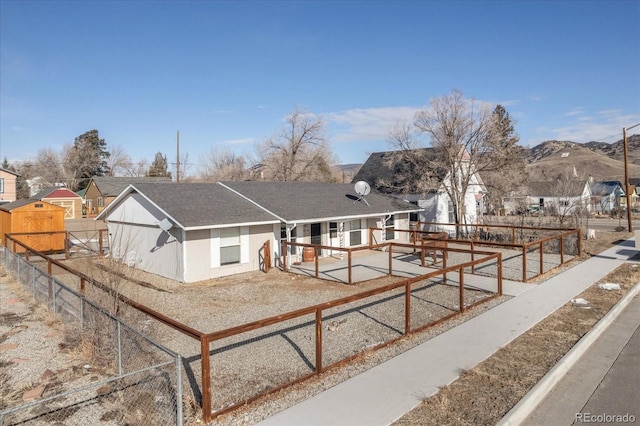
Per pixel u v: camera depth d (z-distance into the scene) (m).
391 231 22.55
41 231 19.70
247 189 19.25
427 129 24.14
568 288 11.30
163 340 7.89
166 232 14.77
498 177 24.81
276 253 16.52
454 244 21.84
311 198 20.05
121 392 5.43
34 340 7.83
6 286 12.50
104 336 6.73
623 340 7.47
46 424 4.84
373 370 6.10
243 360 6.83
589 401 5.26
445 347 7.02
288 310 10.21
